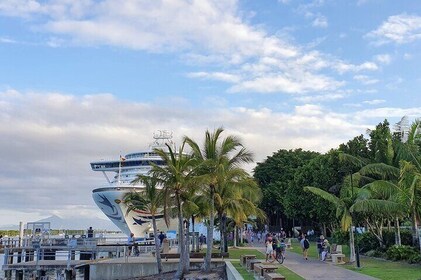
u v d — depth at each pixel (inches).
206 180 1146.0
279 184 2972.4
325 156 2137.1
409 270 971.3
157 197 1229.1
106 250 1758.1
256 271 893.2
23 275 1534.2
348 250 1530.5
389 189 1214.3
